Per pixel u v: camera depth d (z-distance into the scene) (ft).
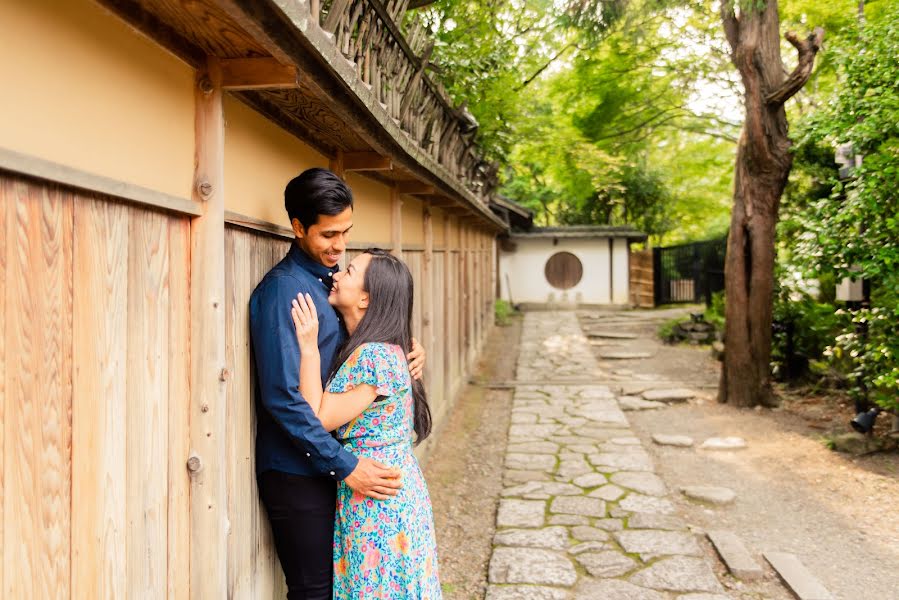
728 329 24.12
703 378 29.58
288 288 6.27
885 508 13.96
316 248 6.63
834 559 11.87
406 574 6.44
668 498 14.88
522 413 23.72
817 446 18.40
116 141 4.62
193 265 5.83
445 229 23.03
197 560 5.80
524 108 32.14
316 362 6.25
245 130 6.82
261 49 5.56
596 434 20.63
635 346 39.22
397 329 6.63
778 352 26.04
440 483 16.35
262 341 6.20
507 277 62.03
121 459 4.78
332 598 6.69
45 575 3.94
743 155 23.45
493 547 12.34
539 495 15.17
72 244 4.21
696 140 61.11
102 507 4.54
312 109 7.48
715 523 13.71
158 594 5.32
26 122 3.69
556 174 47.42
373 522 6.39
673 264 60.44
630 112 39.04
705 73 34.53
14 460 3.69
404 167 11.21
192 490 5.82
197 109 5.84
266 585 7.47
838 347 19.01
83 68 4.23
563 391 27.55
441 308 21.81
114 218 4.69
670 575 11.09
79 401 4.29
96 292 4.47
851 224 16.81
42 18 3.82
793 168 28.17
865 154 17.08
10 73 3.56
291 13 4.66
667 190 69.41
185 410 5.80
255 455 7.11
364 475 6.26
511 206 54.60
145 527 5.12
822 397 23.66
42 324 3.92
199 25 5.00
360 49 7.93
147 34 4.92
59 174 3.95
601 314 53.93
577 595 10.43
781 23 30.27
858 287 18.66
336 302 6.71
